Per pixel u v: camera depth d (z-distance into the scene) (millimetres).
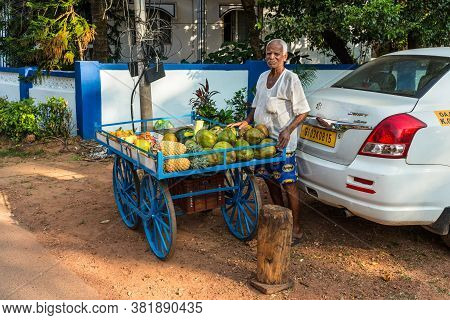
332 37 9445
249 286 3500
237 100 8594
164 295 3369
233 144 3822
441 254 4133
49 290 3422
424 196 3645
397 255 4082
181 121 7836
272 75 4172
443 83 3900
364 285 3564
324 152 4051
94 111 7930
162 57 8711
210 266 3799
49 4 8742
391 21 7441
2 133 8359
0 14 10219
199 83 8531
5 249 4066
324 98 4238
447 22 8055
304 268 3805
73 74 8312
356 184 3695
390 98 3906
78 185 5875
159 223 3867
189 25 13109
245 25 13641
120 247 4137
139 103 8266
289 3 8250
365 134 3684
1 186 5797
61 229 4516
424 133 3586
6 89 10898
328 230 4559
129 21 8727
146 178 3949
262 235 3371
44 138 8016
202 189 3992
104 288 3459
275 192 4527
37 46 9070
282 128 4113
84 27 8648
